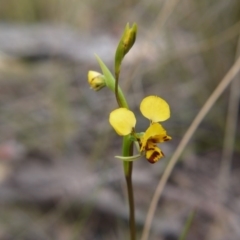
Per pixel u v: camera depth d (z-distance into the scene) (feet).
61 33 2.42
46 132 1.66
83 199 1.38
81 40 2.39
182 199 1.41
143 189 1.45
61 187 1.43
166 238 1.32
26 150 1.59
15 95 1.93
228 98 1.60
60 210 1.38
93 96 1.86
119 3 2.54
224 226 1.33
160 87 1.74
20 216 1.37
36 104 1.80
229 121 1.46
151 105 0.74
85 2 2.68
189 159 1.52
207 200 1.40
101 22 2.61
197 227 1.34
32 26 2.56
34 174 1.48
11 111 1.78
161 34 1.74
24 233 1.33
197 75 1.70
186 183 1.46
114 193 1.42
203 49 1.56
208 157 1.54
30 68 2.21
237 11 1.58
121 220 1.36
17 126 1.69
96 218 1.38
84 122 1.70
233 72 1.13
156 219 1.36
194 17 1.72
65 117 1.64
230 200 1.40
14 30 2.46
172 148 1.55
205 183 1.46
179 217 1.37
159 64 1.68
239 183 1.45
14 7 2.68
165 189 1.44
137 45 1.97
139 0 2.26
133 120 0.73
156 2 2.05
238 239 1.29
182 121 1.61
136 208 1.38
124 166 0.79
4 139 1.63
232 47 1.60
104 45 2.37
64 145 1.60
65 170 1.50
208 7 1.67
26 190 1.42
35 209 1.41
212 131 1.56
